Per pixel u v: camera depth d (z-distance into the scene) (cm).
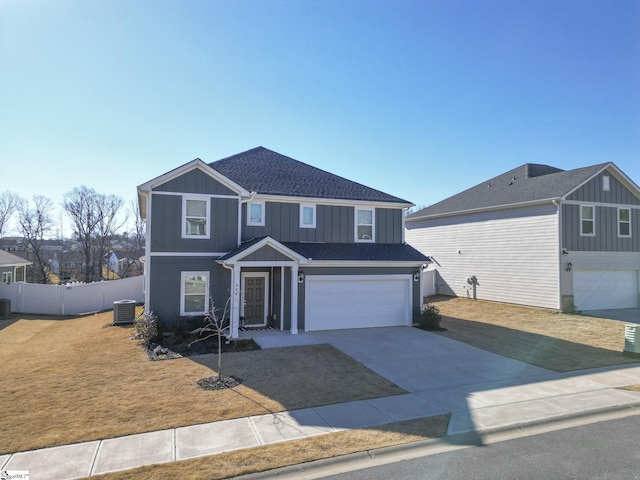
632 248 2203
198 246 1447
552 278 1983
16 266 2730
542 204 2039
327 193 1744
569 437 638
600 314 1955
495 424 673
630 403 786
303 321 1510
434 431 641
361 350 1205
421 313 1659
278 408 730
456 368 1031
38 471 504
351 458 554
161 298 1394
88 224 4797
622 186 2202
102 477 492
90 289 2091
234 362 1045
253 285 1585
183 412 703
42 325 1712
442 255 2700
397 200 1847
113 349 1171
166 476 496
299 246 1627
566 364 1086
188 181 1442
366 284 1611
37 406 725
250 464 528
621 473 521
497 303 2234
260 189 1631
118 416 682
